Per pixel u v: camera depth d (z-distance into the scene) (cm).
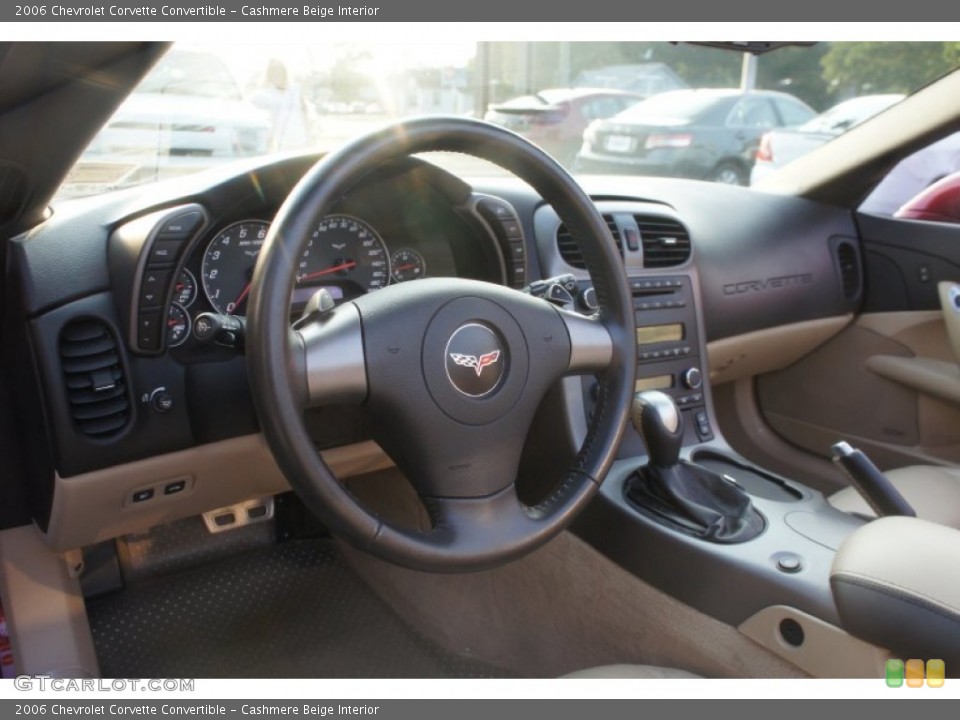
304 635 167
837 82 985
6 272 118
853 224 216
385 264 146
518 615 159
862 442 218
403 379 96
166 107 136
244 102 149
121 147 132
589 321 112
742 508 136
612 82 727
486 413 100
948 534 99
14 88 93
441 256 152
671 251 177
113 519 133
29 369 120
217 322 103
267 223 132
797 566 120
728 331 195
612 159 459
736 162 548
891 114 195
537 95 357
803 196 213
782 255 202
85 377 119
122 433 123
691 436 173
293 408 90
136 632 164
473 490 101
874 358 214
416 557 97
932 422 204
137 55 97
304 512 188
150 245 117
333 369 94
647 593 137
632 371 113
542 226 156
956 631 90
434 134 99
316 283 141
